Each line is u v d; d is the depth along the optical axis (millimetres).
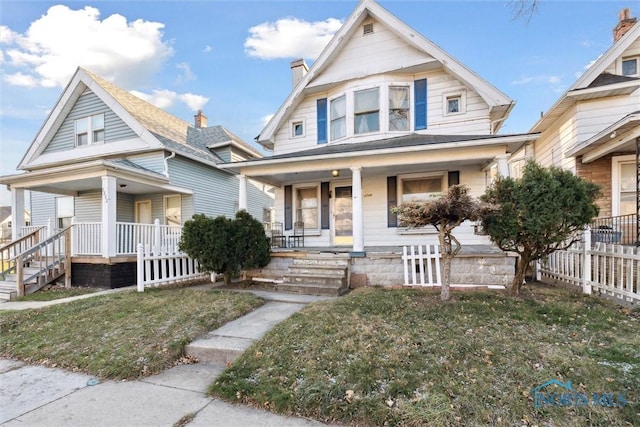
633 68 9078
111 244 8562
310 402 2600
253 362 3312
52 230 9766
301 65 11773
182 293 6504
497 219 4934
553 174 4812
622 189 8680
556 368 2857
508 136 6773
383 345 3443
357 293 6137
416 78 9320
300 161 8203
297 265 7555
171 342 3943
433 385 2682
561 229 4828
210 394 2904
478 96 8773
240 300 5699
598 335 3609
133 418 2564
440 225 5340
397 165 8078
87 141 12844
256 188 17250
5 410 2746
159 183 11133
